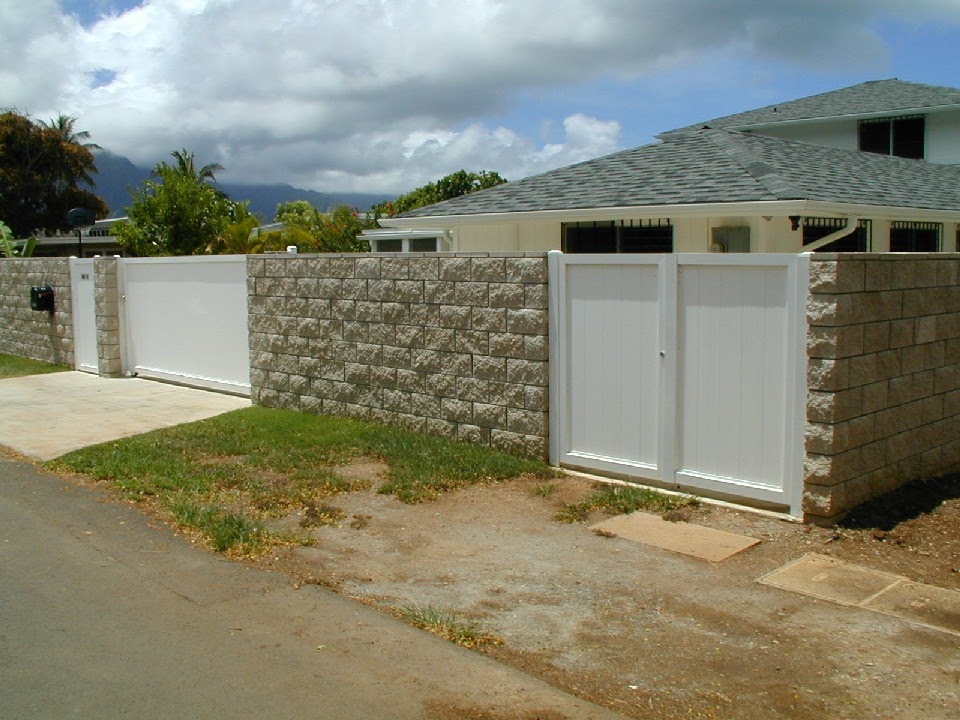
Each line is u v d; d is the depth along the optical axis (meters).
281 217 38.81
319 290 10.66
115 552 6.43
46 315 16.75
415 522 7.05
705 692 4.41
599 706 4.28
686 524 6.84
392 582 5.85
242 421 10.70
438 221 13.81
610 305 7.83
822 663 4.68
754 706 4.27
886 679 4.52
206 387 13.34
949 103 23.61
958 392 7.88
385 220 14.46
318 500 7.61
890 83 28.34
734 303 7.03
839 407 6.53
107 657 4.75
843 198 11.48
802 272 6.57
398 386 9.77
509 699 4.34
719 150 13.57
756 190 10.96
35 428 10.78
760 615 5.27
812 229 12.51
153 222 27.64
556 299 8.20
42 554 6.39
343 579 5.90
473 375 8.95
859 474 6.82
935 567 5.97
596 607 5.42
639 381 7.71
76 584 5.82
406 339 9.61
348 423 10.21
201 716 4.14
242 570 6.06
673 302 7.36
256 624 5.19
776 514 6.91
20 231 51.59
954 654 4.78
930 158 24.42
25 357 17.61
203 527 6.88
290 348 11.20
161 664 4.67
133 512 7.41
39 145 51.75
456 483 7.93
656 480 7.65
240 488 8.00
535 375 8.40
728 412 7.16
